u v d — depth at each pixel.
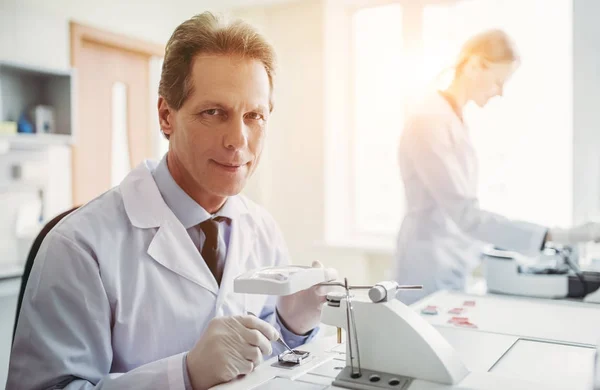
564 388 0.66
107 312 0.87
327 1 3.16
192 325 0.94
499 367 0.80
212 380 0.72
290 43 3.27
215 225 1.03
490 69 1.68
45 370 0.79
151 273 0.93
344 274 3.12
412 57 2.88
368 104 3.27
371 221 3.32
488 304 1.29
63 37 2.86
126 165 3.30
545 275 1.44
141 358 0.90
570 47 2.43
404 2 2.89
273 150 3.35
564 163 2.47
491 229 1.57
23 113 2.75
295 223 3.30
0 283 2.24
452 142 1.70
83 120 3.02
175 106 0.88
